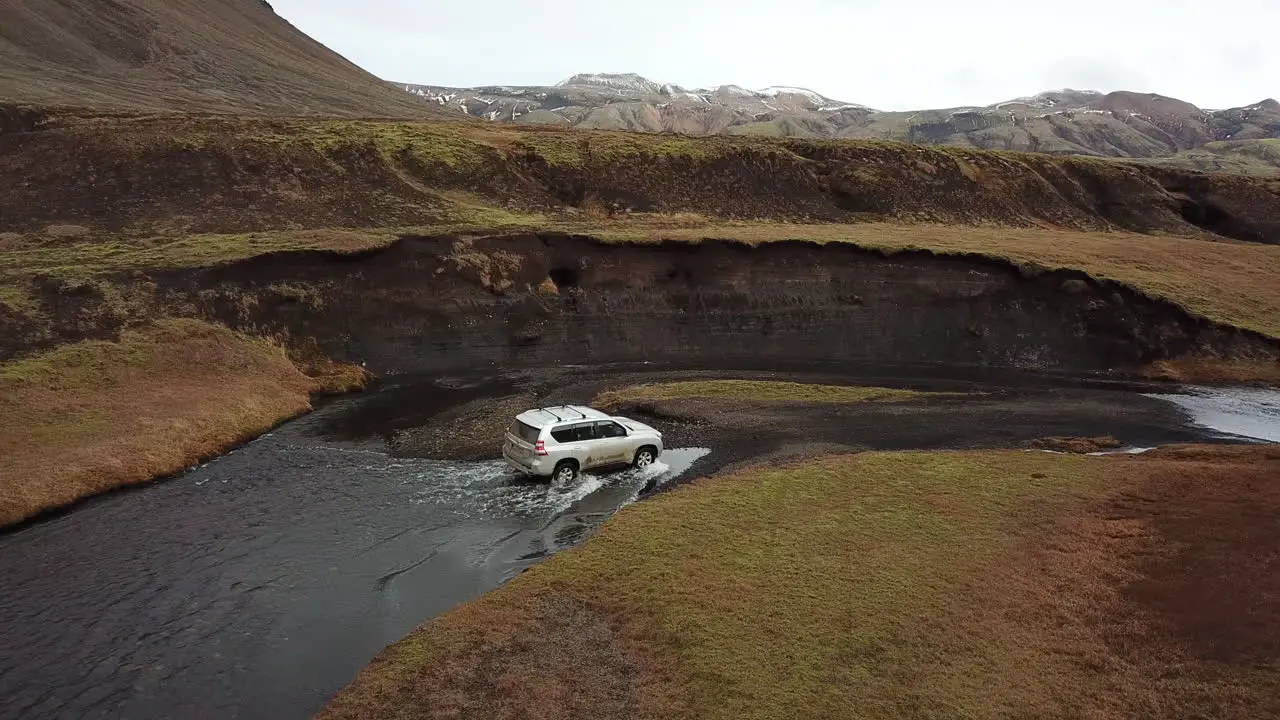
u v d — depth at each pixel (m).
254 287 40.28
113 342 33.59
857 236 57.75
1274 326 49.03
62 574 17.66
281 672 14.09
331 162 62.81
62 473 22.67
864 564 17.67
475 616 15.55
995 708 12.39
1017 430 31.98
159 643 14.90
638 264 50.81
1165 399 39.88
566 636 14.84
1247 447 28.88
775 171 77.31
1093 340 48.41
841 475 24.42
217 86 116.62
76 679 13.61
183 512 21.62
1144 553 18.20
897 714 12.23
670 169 74.38
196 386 32.38
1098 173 88.81
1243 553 17.47
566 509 22.27
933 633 14.68
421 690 13.02
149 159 56.91
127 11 126.31
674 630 14.78
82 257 41.47
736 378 41.38
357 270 43.81
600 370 43.25
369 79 186.50
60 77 94.12
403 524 21.03
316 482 24.30
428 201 61.34
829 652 13.95
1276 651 13.45
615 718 12.26
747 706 12.38
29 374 29.12
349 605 16.64
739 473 24.88
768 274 51.72
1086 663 13.77
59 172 54.66
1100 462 26.23
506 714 12.35
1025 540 19.20
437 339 43.44
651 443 25.98
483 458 26.94
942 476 24.39
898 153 84.50
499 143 74.62
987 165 85.94
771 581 16.77
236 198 55.09
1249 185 89.94
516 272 48.03
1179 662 13.59
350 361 40.53
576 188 70.00
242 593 17.02
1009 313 50.12
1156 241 69.00
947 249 53.75
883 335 49.62
